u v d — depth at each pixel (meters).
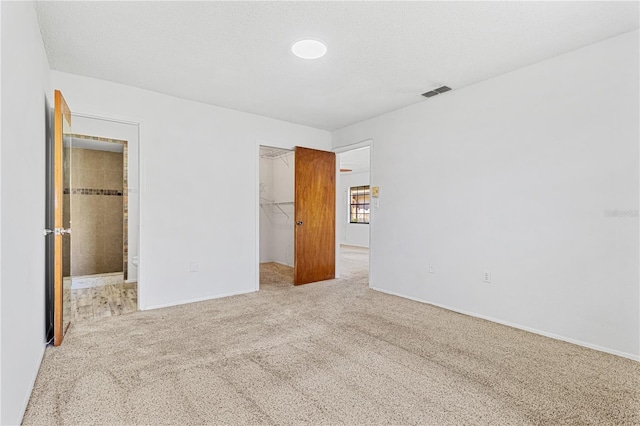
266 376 2.00
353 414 1.63
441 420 1.59
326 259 4.84
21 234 1.62
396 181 3.97
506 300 2.94
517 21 2.12
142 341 2.53
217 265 3.82
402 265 3.90
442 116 3.46
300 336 2.64
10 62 1.41
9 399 1.38
